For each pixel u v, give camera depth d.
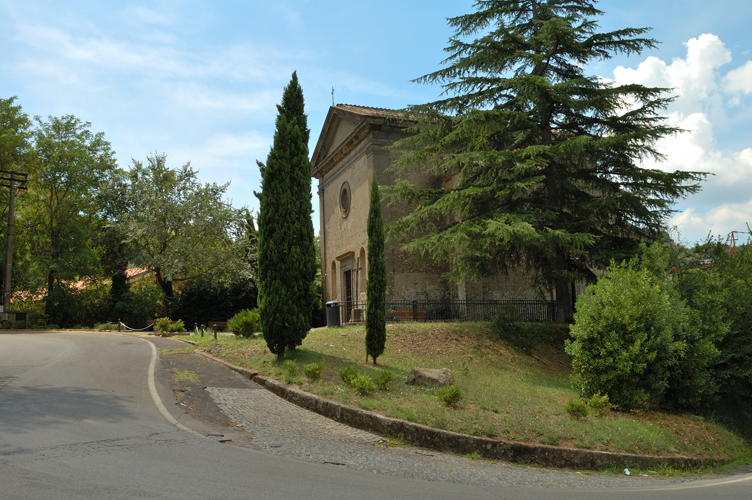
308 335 17.47
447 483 6.72
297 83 14.55
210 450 6.86
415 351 16.42
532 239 16.23
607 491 7.11
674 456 9.96
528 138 19.55
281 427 8.77
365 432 9.07
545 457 8.80
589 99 18.00
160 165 33.69
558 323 20.19
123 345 17.67
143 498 4.80
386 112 26.45
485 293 24.28
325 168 31.06
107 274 36.53
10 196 31.19
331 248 30.42
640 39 17.88
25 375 11.30
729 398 15.65
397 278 23.97
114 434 7.15
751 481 8.80
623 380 12.59
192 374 12.13
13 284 34.53
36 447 6.32
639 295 12.89
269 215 13.70
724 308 14.92
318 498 5.28
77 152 34.97
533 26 19.58
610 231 18.88
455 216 23.91
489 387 12.23
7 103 33.25
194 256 31.67
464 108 18.83
